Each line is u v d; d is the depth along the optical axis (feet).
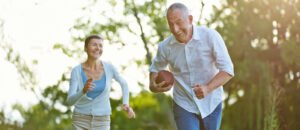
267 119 19.31
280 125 20.92
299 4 40.52
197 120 13.61
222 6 38.91
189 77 13.53
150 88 14.29
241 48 39.27
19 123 40.40
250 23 39.68
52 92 41.34
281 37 41.83
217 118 13.62
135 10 35.40
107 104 16.26
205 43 13.07
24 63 40.75
